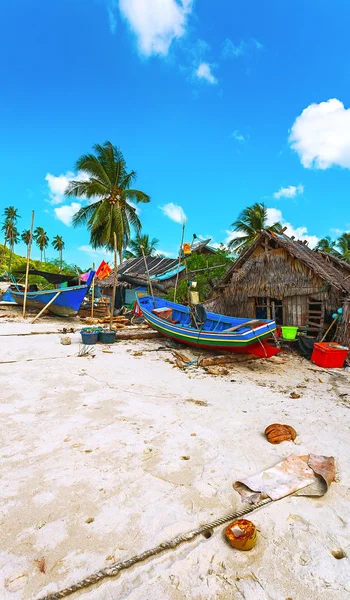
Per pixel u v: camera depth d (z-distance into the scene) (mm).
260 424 4793
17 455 3773
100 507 2934
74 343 10828
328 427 4742
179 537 2572
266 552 2488
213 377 7332
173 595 2119
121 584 2195
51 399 5559
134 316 17859
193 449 4000
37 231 64688
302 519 2832
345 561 2416
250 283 12672
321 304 10727
